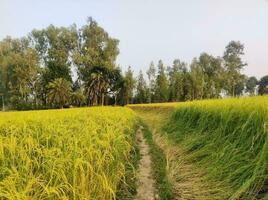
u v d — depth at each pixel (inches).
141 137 568.1
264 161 211.3
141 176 292.0
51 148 205.5
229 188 225.8
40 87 2775.6
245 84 3211.1
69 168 174.9
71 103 2760.8
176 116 655.1
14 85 2719.0
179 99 3385.8
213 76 3506.4
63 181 162.9
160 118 998.4
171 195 235.3
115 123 388.8
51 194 151.3
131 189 244.5
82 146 215.6
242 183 219.6
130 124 504.7
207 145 332.2
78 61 2790.4
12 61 2694.4
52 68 2780.5
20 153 188.9
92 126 314.3
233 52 3253.0
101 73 2819.9
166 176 276.1
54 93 2608.3
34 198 143.9
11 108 2844.5
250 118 269.1
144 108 1829.5
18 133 278.4
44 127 306.3
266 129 233.5
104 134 270.8
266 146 213.8
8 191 139.2
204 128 403.2
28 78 2704.2
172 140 463.5
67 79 2787.9
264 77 2260.1
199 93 3408.0
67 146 213.0
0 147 199.6
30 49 2753.4
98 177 187.5
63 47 2871.6
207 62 3565.5
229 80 3248.0
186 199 229.1
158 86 3420.3
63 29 2898.6
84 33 2915.8
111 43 2908.5
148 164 340.5
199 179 260.8
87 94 2847.0
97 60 2893.7
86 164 183.3
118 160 228.2
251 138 258.4
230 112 327.3
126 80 2984.7
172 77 3604.8
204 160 307.1
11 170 164.2
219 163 271.4
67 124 346.6
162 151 401.1
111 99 3139.8
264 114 250.8
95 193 185.9
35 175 168.2
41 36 2891.2
